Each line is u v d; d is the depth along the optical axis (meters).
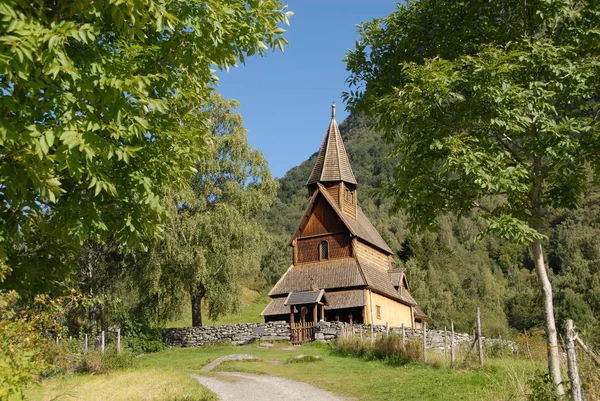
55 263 9.06
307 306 36.59
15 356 6.46
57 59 6.10
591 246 95.06
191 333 36.91
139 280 37.19
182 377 17.97
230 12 7.78
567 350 8.48
